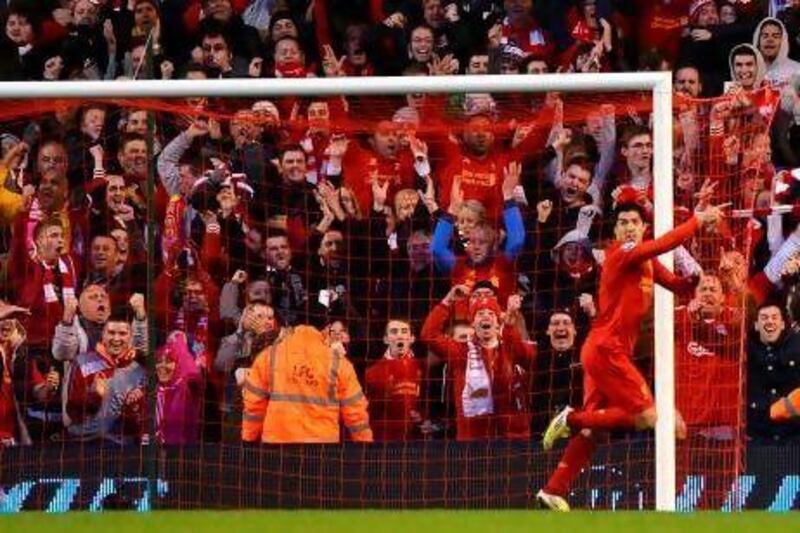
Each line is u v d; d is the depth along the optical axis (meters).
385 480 36.81
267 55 48.19
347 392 37.72
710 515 26.14
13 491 36.53
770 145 45.09
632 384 34.09
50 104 40.19
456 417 39.78
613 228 41.81
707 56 47.44
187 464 36.75
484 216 41.72
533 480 36.50
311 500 36.91
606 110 40.97
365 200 41.94
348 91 35.41
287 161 42.25
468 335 39.62
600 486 36.50
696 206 42.50
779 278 41.66
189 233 41.34
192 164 42.19
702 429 38.59
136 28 48.34
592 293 41.56
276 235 41.62
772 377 39.66
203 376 39.78
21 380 39.56
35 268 40.50
